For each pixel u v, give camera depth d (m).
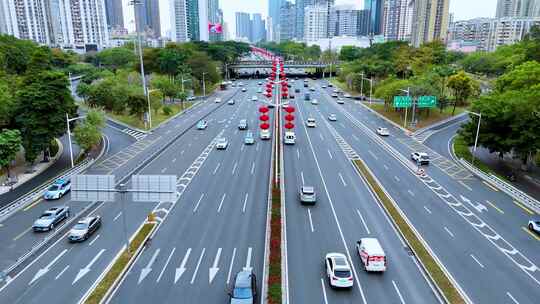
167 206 45.47
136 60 156.00
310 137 79.56
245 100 128.38
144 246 36.62
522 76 72.81
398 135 83.19
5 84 69.75
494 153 71.38
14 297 29.50
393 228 40.34
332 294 29.58
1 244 37.34
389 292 29.88
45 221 40.03
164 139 77.69
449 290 29.75
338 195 48.91
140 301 28.83
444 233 39.47
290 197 48.06
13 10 198.88
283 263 33.56
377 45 193.88
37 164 61.75
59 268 33.22
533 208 45.91
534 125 56.28
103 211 44.38
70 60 167.50
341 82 173.12
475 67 160.00
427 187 52.50
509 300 29.08
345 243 37.09
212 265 33.44
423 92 92.44
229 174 56.41
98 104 96.00
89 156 65.88
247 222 41.31
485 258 34.91
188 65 140.62
